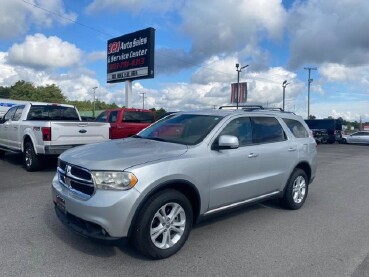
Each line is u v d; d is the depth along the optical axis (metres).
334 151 22.89
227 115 5.18
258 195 5.41
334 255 4.25
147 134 5.46
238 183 4.93
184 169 4.12
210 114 5.32
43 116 10.27
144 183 3.72
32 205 5.97
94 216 3.63
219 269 3.79
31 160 9.14
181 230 4.15
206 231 4.98
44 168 9.92
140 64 20.47
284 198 6.10
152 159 3.98
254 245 4.50
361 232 5.14
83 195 3.84
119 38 21.72
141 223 3.74
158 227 3.94
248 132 5.36
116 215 3.60
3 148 11.26
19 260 3.84
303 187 6.45
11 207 5.84
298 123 6.67
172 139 4.96
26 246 4.21
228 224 5.33
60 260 3.86
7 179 8.29
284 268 3.86
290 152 5.99
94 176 3.73
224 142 4.48
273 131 5.88
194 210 4.45
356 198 7.47
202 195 4.39
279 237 4.83
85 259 3.91
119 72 21.94
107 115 13.13
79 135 9.04
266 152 5.45
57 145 8.66
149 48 19.97
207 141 4.62
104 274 3.59
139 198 3.68
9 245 4.23
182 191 4.31
